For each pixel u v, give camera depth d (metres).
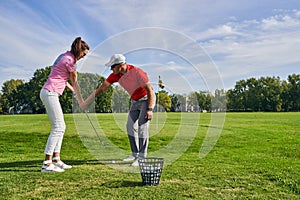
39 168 4.12
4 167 4.17
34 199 2.81
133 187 3.20
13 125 11.03
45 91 3.92
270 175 3.71
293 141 7.68
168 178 3.59
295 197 2.88
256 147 6.71
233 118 18.30
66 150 6.16
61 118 3.99
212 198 2.84
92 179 3.52
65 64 4.01
